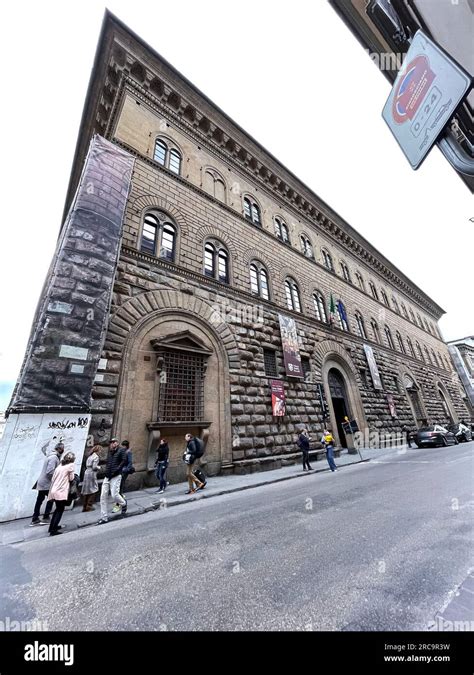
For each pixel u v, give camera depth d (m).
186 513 6.05
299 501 6.35
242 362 12.11
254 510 5.88
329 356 17.44
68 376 7.51
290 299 17.09
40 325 7.51
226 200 15.55
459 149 2.90
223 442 10.38
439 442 16.66
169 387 9.77
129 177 10.90
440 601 2.52
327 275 21.19
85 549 4.40
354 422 15.66
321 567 3.32
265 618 2.49
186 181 13.27
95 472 6.96
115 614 2.70
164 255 11.54
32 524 5.84
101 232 9.21
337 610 2.53
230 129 16.88
